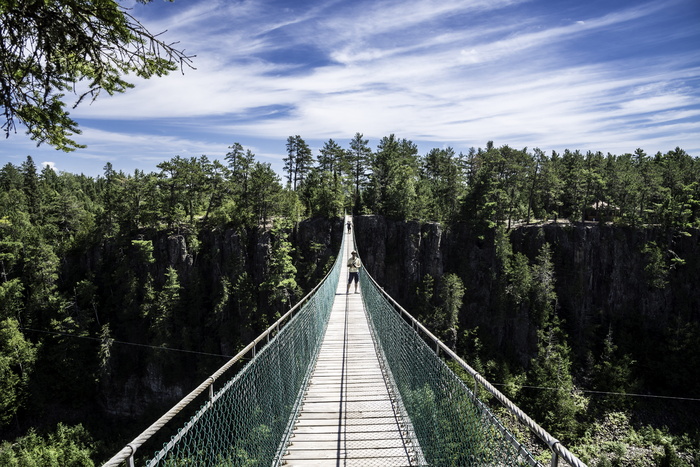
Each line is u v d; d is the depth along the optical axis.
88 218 60.00
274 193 57.28
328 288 13.60
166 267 52.81
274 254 54.47
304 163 76.50
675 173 67.94
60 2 2.99
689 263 57.75
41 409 38.28
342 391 7.22
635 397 41.53
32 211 66.50
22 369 38.78
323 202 62.72
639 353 51.62
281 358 5.51
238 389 3.58
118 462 1.80
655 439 36.75
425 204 63.53
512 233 61.00
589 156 66.94
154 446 36.78
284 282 50.97
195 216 62.44
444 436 3.96
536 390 40.66
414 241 61.41
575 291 56.88
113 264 53.41
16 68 3.14
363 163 72.00
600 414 40.16
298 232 61.38
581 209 62.44
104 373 42.03
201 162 58.06
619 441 36.72
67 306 45.50
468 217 60.47
